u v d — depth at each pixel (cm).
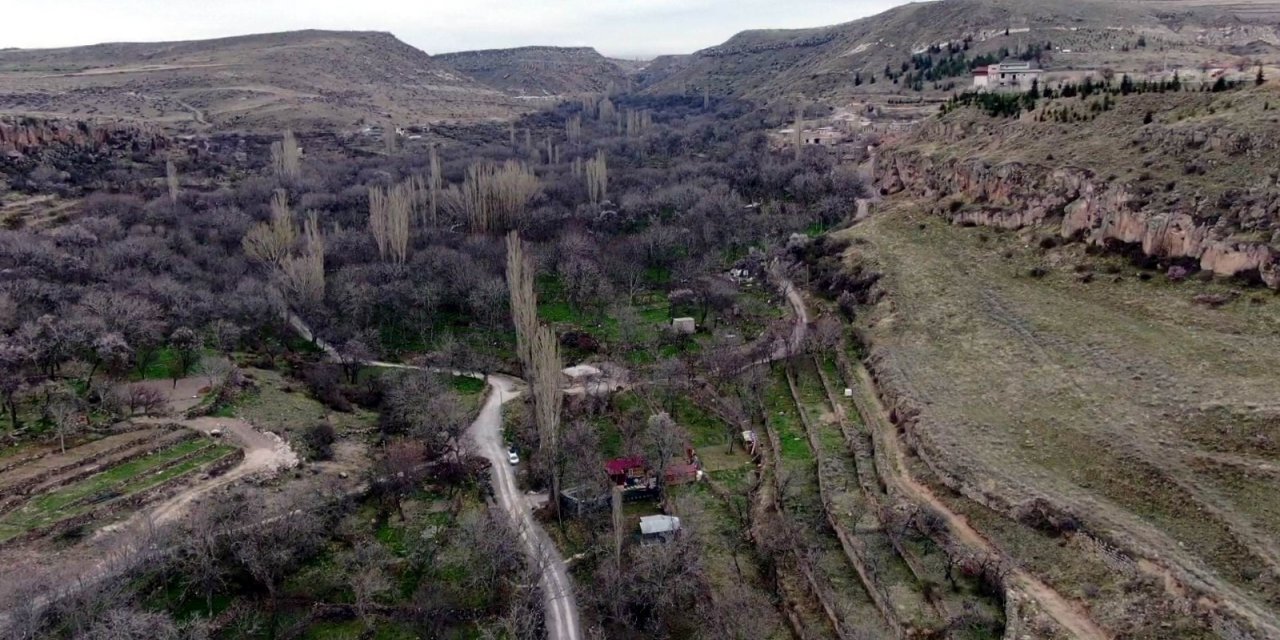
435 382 7869
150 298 8525
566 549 5684
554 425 6269
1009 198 8650
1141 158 7575
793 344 7956
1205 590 3712
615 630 4938
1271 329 5462
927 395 5916
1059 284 7125
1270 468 4259
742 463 6600
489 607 5091
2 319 7438
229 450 6216
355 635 4831
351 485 6159
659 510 6094
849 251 9469
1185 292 6244
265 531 5166
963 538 4675
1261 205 6222
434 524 5888
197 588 4866
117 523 5200
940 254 8531
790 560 5159
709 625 4725
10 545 4847
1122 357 5675
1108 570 4094
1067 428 5097
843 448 6156
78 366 7238
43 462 5744
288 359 8456
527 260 9106
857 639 4234
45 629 4219
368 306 9356
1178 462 4503
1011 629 3994
